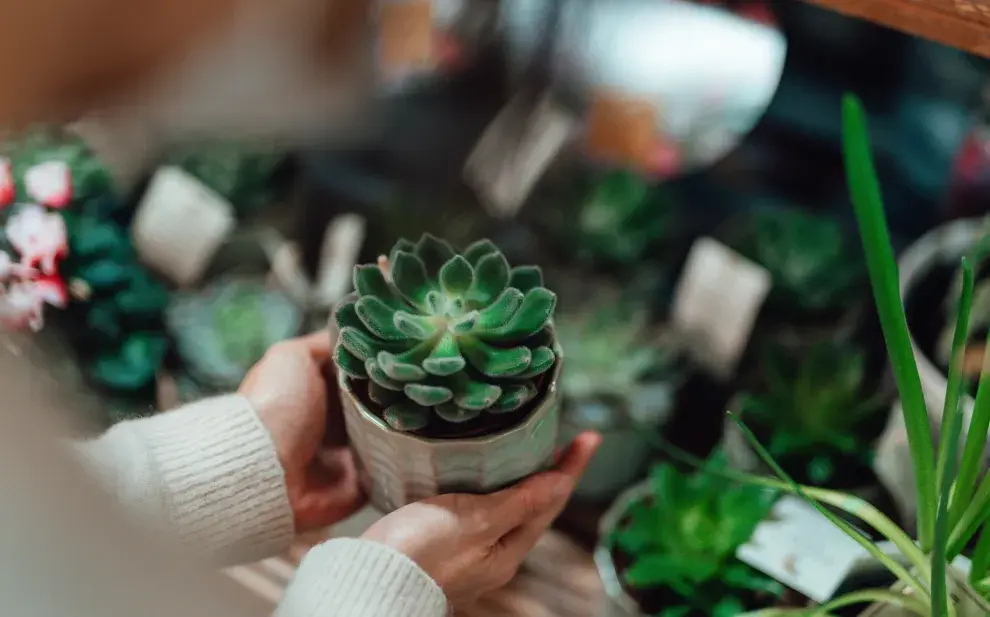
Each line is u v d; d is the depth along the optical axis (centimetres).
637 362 90
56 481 49
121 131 97
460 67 108
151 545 52
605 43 104
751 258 93
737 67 101
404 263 61
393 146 107
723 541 73
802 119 101
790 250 92
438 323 60
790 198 101
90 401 85
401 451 60
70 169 92
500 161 105
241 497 64
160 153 102
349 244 100
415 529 61
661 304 98
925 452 59
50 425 50
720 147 102
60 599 49
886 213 96
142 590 50
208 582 54
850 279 92
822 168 101
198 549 63
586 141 104
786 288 91
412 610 59
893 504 79
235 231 104
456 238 100
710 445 90
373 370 58
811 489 64
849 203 99
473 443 59
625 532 77
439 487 62
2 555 48
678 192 103
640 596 74
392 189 106
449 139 107
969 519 60
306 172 107
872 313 91
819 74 101
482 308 61
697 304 91
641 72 103
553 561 85
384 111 106
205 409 66
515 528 66
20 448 48
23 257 85
